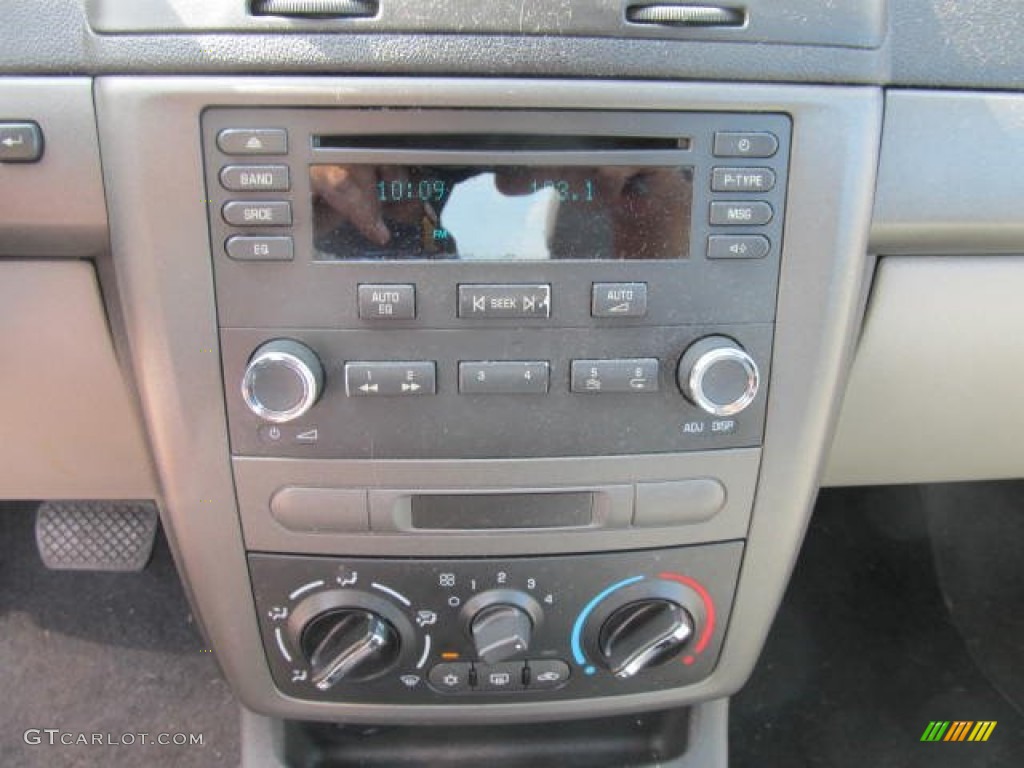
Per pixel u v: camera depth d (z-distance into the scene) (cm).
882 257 76
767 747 117
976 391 84
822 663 129
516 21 58
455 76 59
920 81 68
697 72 60
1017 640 121
